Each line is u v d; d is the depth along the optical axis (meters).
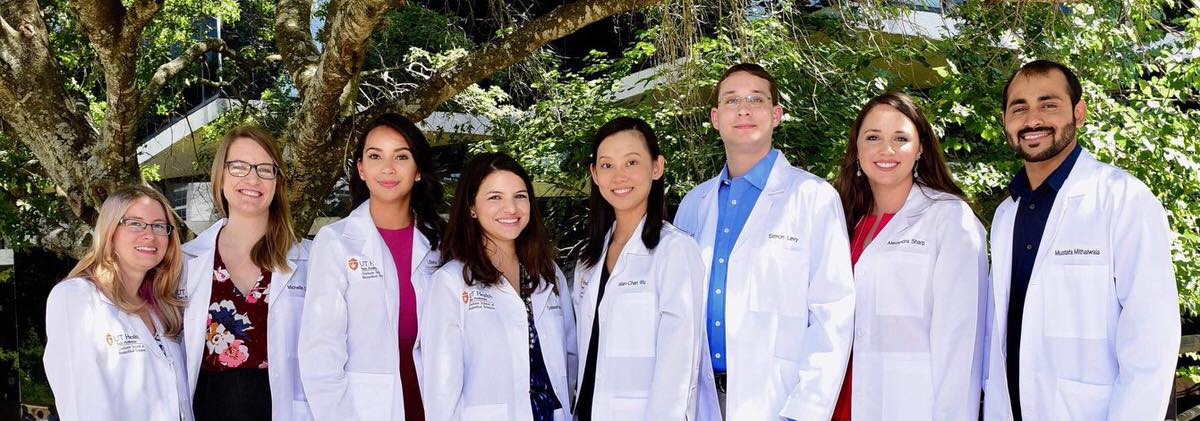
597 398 3.39
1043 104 3.24
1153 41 6.20
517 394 3.45
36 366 13.94
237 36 10.05
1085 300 3.06
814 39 7.09
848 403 3.47
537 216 3.68
